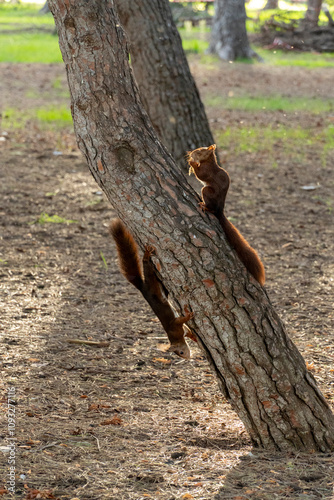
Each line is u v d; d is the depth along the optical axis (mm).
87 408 8367
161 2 18797
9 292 12617
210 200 7336
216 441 7676
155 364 9984
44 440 7344
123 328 11297
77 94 6836
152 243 6957
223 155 25078
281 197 20188
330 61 57750
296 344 10758
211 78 45906
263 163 24172
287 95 39844
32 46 60188
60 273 13844
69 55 6801
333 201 19922
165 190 6883
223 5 56031
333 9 74938
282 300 12750
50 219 17375
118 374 9539
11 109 32406
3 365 9500
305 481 6648
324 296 12961
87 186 20781
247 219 18047
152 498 6191
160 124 19000
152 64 18656
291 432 7426
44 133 27734
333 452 7520
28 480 6441
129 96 6926
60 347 10320
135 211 6879
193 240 6898
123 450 7242
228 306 7066
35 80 42844
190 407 8617
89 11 6660
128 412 8312
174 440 7598
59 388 8898
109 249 15500
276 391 7293
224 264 7012
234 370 7270
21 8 96250
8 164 22766
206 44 63719
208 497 6234
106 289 13133
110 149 6785
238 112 33906
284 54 61812
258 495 6277
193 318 7164
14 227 16734
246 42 56625
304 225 17656
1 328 10891
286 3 89000
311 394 7500
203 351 7426
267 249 15758
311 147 26844
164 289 7379
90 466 6812
